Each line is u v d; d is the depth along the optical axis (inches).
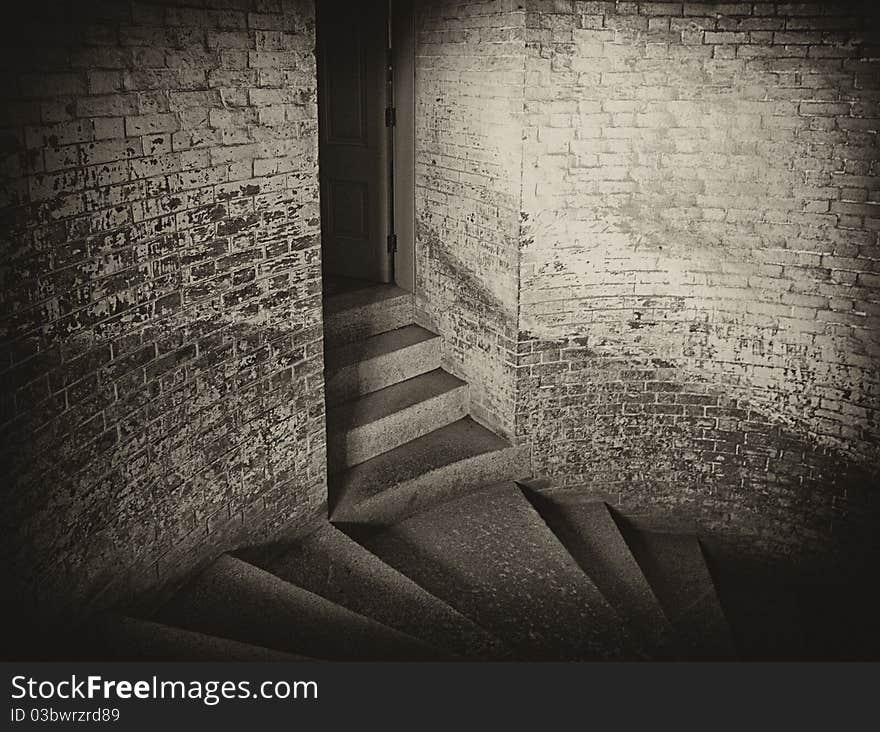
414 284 208.1
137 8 107.1
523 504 180.4
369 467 179.6
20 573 98.5
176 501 127.7
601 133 166.7
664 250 174.4
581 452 190.9
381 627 126.4
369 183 207.5
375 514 169.9
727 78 161.9
